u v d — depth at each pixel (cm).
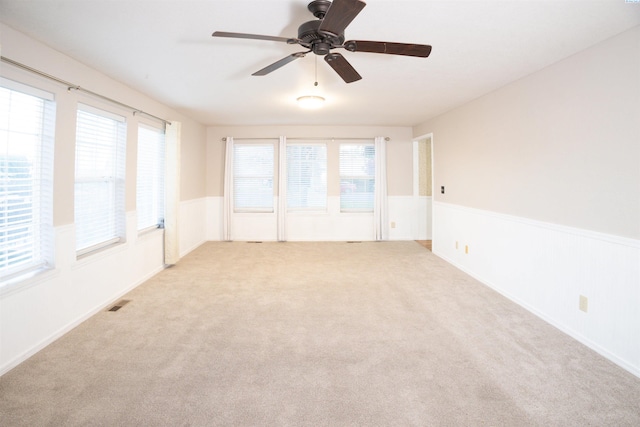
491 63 274
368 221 632
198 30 221
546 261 278
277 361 215
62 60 255
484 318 282
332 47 194
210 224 630
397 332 256
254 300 323
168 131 430
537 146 289
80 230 287
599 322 227
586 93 238
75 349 228
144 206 397
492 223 358
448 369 206
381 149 611
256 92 373
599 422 160
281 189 612
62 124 253
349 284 372
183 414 166
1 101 208
